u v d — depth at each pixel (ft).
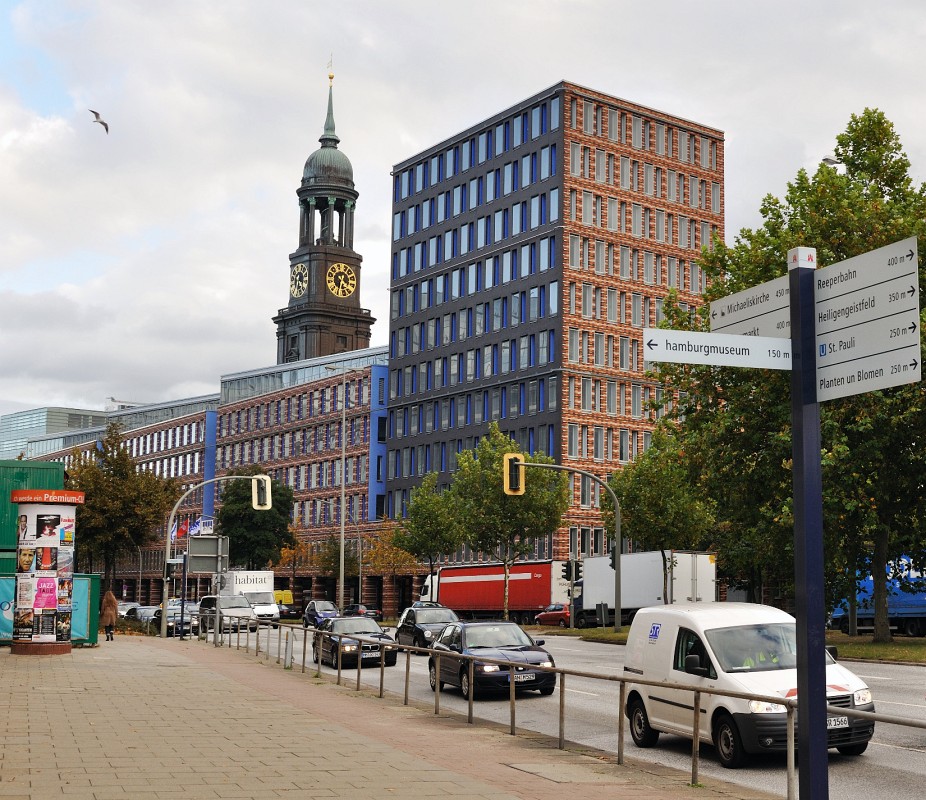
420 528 261.85
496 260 317.01
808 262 26.05
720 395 137.69
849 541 137.28
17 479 138.82
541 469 234.38
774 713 45.83
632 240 304.91
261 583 216.13
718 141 324.80
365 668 82.33
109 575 228.43
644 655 53.93
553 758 47.24
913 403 119.75
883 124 141.79
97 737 49.62
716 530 219.82
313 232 536.42
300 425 406.82
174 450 484.33
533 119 307.37
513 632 81.25
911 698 70.79
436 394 336.90
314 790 36.76
